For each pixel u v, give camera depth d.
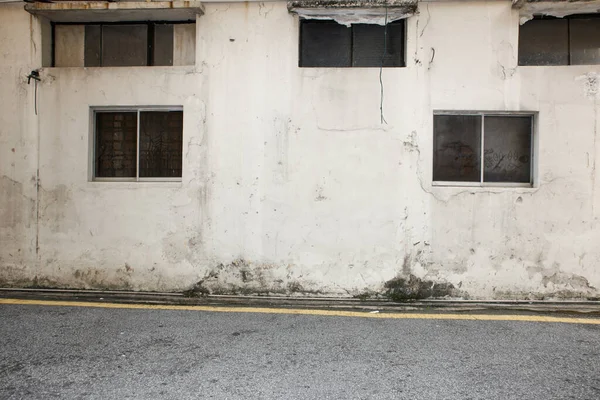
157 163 6.18
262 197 5.87
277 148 5.85
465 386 3.40
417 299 5.72
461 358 3.95
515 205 5.65
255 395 3.23
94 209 6.04
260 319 5.05
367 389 3.34
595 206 5.59
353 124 5.77
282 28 5.83
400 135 5.73
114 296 5.89
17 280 6.13
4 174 6.13
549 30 5.90
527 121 5.83
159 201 5.96
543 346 4.25
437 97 5.71
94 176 6.21
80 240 6.05
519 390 3.33
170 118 6.15
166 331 4.61
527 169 5.84
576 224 5.60
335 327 4.79
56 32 6.37
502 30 5.64
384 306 5.55
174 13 5.97
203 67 5.91
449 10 5.68
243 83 5.88
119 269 6.02
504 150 5.85
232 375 3.56
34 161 6.10
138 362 3.81
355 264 5.79
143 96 5.98
